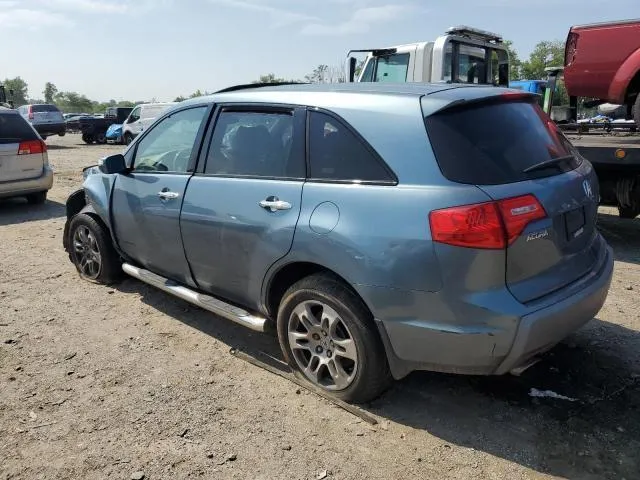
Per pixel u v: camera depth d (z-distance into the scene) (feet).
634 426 9.97
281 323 11.41
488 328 8.79
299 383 11.43
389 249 9.21
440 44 30.45
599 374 11.73
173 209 13.34
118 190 15.44
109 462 9.22
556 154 10.60
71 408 10.75
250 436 9.86
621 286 16.94
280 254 10.84
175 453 9.43
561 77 28.22
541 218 9.21
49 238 23.94
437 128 9.41
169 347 13.32
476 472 8.90
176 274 14.06
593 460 9.12
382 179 9.64
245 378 11.82
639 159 19.16
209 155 12.92
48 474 8.95
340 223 9.84
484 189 8.88
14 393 11.28
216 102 13.15
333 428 10.07
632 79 22.48
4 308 15.72
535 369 11.96
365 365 10.09
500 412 10.48
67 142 100.73
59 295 16.75
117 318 15.03
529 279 9.21
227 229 11.93
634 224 25.11
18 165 29.76
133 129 80.18
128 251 15.84
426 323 9.15
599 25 22.79
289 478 8.84
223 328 14.39
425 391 11.21
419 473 8.90
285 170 11.17
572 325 9.70
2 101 89.97
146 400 11.00
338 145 10.37
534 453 9.32
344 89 11.11
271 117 11.76
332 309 10.31
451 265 8.78
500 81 37.40
